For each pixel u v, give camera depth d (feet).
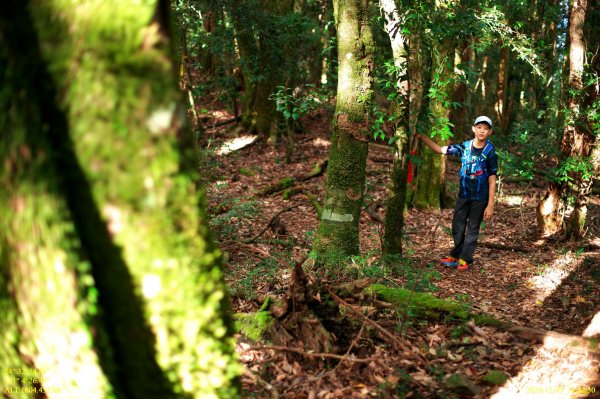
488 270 20.02
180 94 5.93
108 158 5.58
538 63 24.17
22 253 5.98
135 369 6.28
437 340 12.57
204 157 35.65
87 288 5.82
